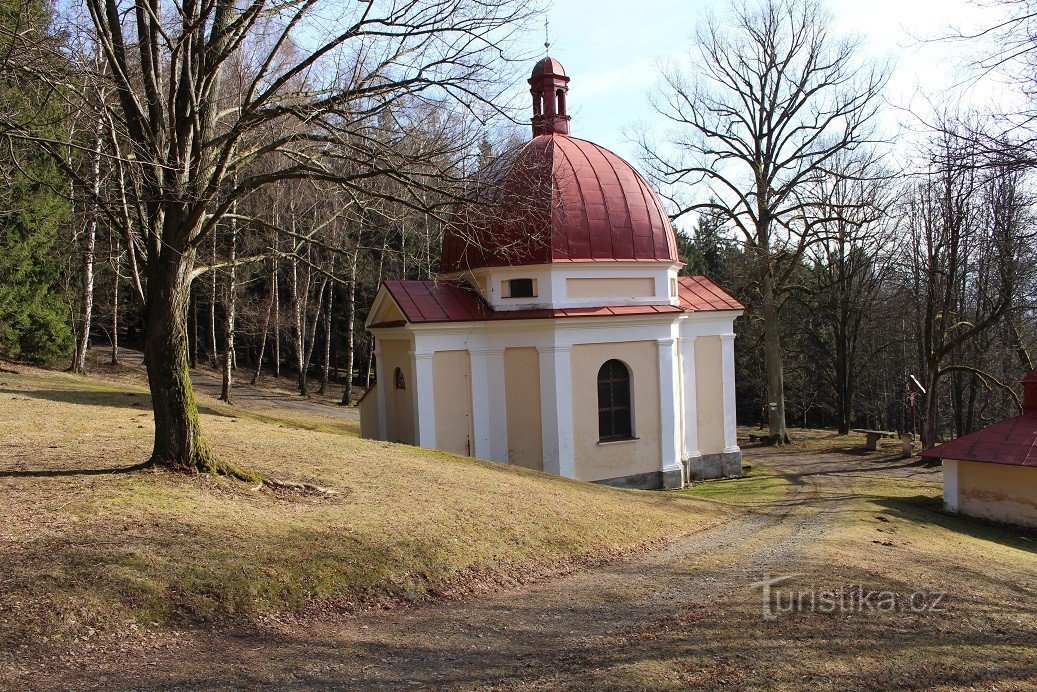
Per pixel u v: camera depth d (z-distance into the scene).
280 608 8.80
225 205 11.73
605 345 22.14
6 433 15.65
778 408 34.97
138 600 8.20
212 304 40.72
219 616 8.35
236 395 39.50
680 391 24.31
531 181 20.25
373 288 45.41
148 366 12.32
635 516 15.73
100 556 8.84
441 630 8.70
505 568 11.38
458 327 21.22
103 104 10.87
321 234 27.25
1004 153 9.48
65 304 31.45
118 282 34.75
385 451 17.92
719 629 8.58
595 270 21.86
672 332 23.23
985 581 11.73
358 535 11.09
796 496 21.30
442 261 23.75
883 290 46.06
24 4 10.53
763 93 33.47
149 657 7.36
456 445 21.47
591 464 21.94
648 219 22.72
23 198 25.05
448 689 6.86
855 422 57.38
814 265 45.38
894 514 18.08
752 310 42.47
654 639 8.29
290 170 11.73
